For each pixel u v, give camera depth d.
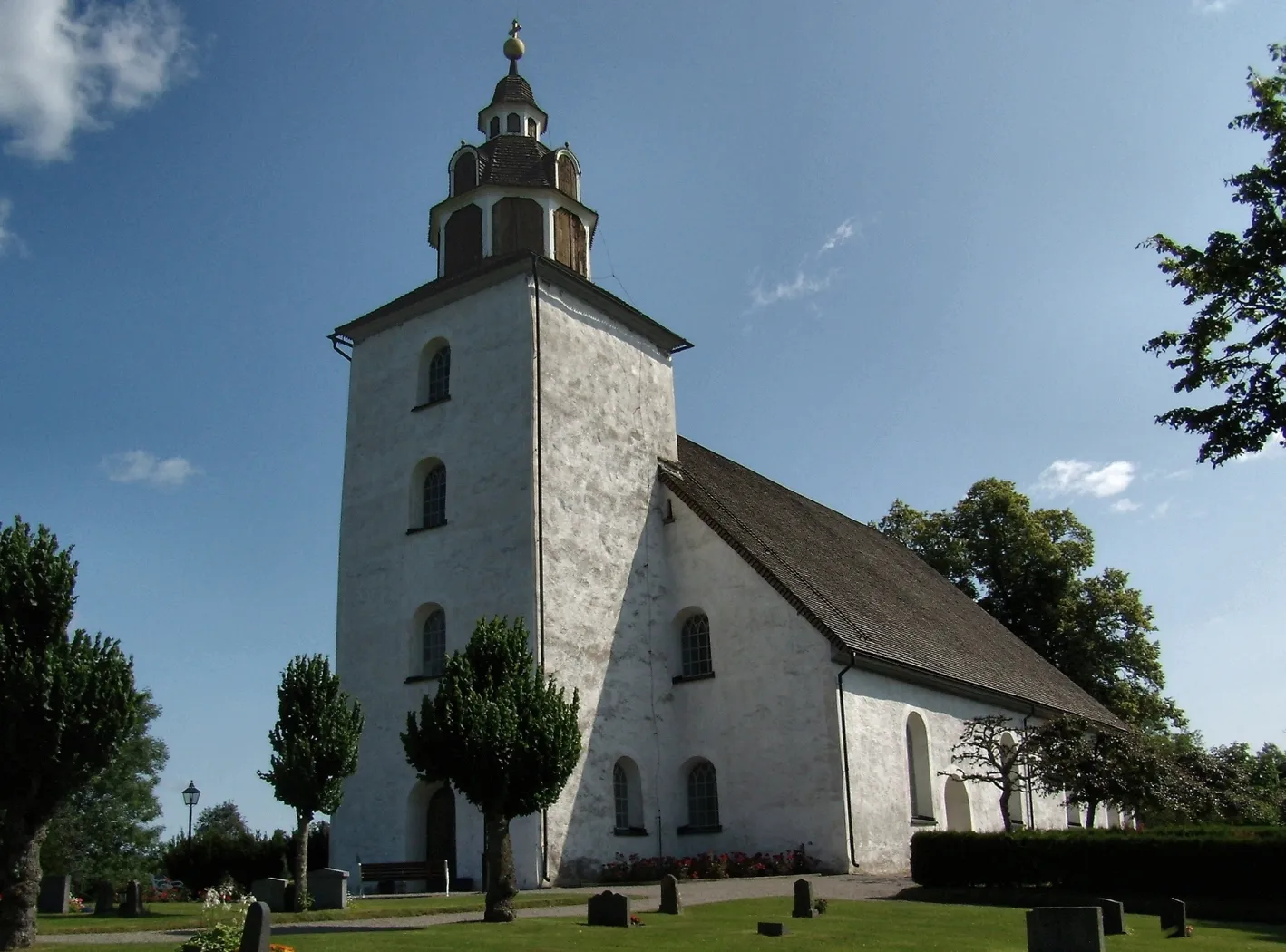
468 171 33.19
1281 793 41.19
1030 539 54.41
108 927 17.88
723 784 28.81
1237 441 18.39
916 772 31.27
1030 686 40.09
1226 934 17.08
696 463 35.88
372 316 32.47
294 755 20.38
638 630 29.91
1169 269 19.11
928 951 14.41
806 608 28.33
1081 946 12.85
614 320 32.53
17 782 14.97
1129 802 29.23
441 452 30.11
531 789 18.22
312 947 13.86
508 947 14.07
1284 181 18.25
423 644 29.36
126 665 15.84
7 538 15.58
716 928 16.38
